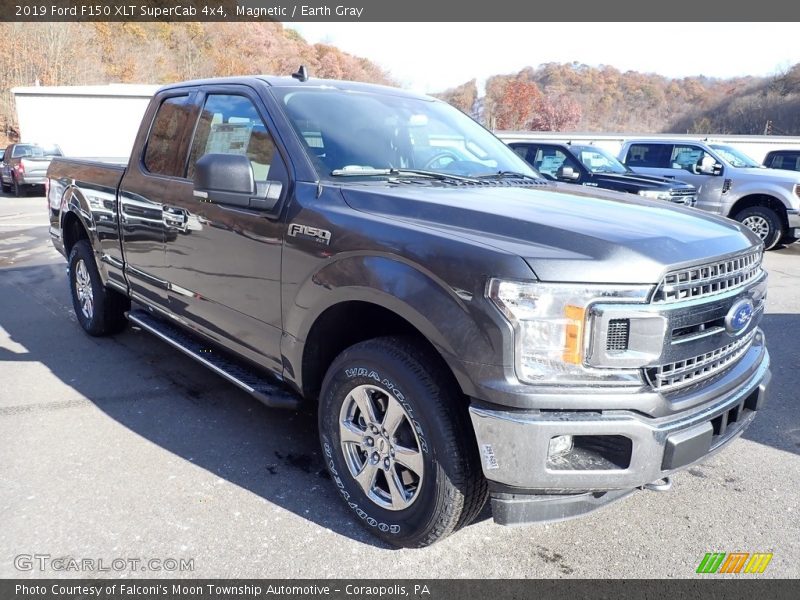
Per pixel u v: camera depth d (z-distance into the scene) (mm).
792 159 14750
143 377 4582
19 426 3771
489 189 3146
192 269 3662
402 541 2631
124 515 2896
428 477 2451
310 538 2764
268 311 3123
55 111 28547
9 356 4996
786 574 2576
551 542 2768
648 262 2201
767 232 11023
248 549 2680
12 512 2898
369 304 2705
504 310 2164
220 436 3699
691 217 2828
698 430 2330
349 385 2746
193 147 3795
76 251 5285
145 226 4105
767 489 3225
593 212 2711
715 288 2414
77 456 3426
